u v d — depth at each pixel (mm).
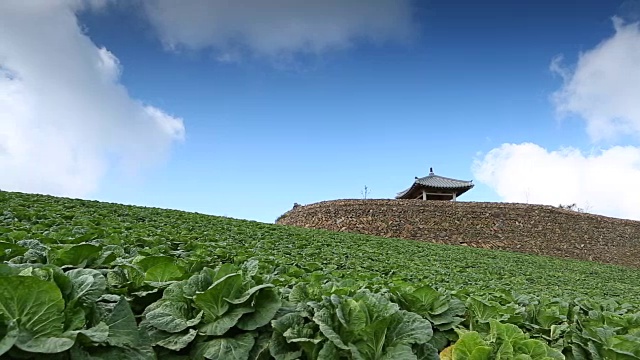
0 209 8383
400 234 27953
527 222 29047
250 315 2361
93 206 13375
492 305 3066
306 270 6449
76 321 1875
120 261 2881
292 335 2268
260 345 2295
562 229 28984
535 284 12438
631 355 2709
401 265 11195
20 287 1729
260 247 9227
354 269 8734
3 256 2859
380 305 2502
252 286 2525
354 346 2254
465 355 2490
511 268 16078
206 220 14758
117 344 1949
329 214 29594
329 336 2188
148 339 2146
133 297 2475
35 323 1769
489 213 29328
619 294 12484
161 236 7371
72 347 1817
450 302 3127
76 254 2773
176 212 15977
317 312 2369
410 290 3234
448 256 16875
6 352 1674
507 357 2455
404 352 2270
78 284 2080
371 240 18375
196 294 2266
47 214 8391
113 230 6871
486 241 27797
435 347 2736
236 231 12648
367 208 29328
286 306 2564
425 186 36469
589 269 19672
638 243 29625
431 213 29125
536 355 2510
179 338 2197
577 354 2828
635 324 3281
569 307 3633
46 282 1754
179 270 2723
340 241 15648
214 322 2285
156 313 2297
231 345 2195
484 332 2986
